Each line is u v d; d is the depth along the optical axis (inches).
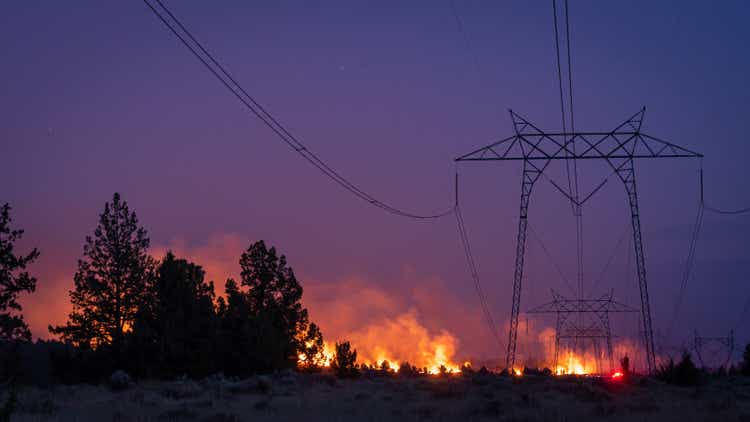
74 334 2790.4
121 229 2923.2
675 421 1230.9
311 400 1676.9
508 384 2308.1
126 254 2898.6
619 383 2316.7
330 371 3368.6
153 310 2746.1
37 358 2859.3
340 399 1727.4
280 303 3275.1
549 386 2206.0
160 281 2795.3
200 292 2999.5
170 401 1622.8
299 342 3262.8
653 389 2239.2
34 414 1216.2
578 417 1294.3
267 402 1515.7
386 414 1302.9
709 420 1245.1
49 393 1768.0
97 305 2829.7
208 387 2102.6
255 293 3272.6
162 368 2596.0
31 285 2396.7
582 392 1898.4
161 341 2615.7
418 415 1295.5
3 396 1390.3
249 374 2778.1
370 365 3814.0
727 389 2289.6
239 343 2832.2
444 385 2299.5
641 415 1341.0
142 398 1647.4
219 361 2763.3
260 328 2876.5
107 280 2874.0
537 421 1229.1
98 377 2561.5
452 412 1357.0
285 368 2955.2
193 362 2655.0
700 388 2194.9
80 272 2856.8
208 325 2807.6
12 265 2378.2
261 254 3304.6
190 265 2960.1
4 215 2404.0
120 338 2659.9
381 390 2134.6
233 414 1252.5
